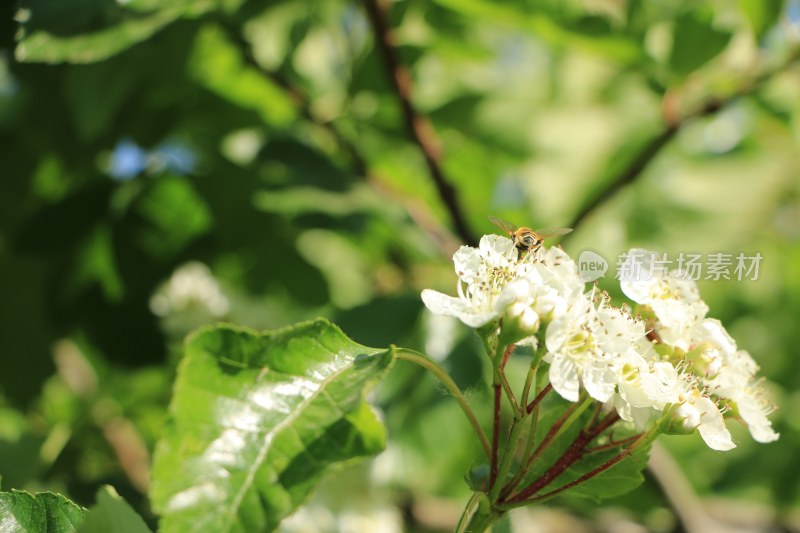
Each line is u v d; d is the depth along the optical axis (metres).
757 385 0.47
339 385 0.42
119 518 0.43
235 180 0.70
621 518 0.81
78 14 0.54
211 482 0.41
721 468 0.96
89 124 0.60
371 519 0.72
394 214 0.71
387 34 0.65
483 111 0.78
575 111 0.88
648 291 0.47
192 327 0.81
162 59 0.62
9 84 0.69
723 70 0.71
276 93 0.74
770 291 0.99
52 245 0.70
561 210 0.84
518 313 0.43
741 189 0.89
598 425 0.46
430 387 0.65
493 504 0.44
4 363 0.77
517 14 0.64
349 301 0.82
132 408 0.81
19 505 0.45
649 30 0.66
